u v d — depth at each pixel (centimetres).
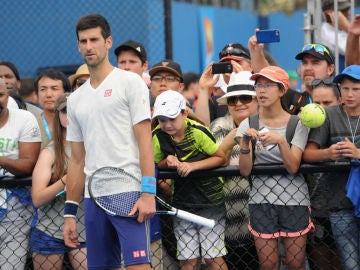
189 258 1570
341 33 2250
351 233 1530
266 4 4709
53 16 3331
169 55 2534
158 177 1506
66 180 1461
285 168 1479
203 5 4128
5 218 1625
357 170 1463
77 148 1441
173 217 1588
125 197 1350
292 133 1523
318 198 1570
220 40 4341
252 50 1891
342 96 1550
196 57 3953
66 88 1933
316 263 1606
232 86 1741
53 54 3344
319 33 2134
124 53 2017
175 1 3722
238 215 1634
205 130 1545
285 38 4544
